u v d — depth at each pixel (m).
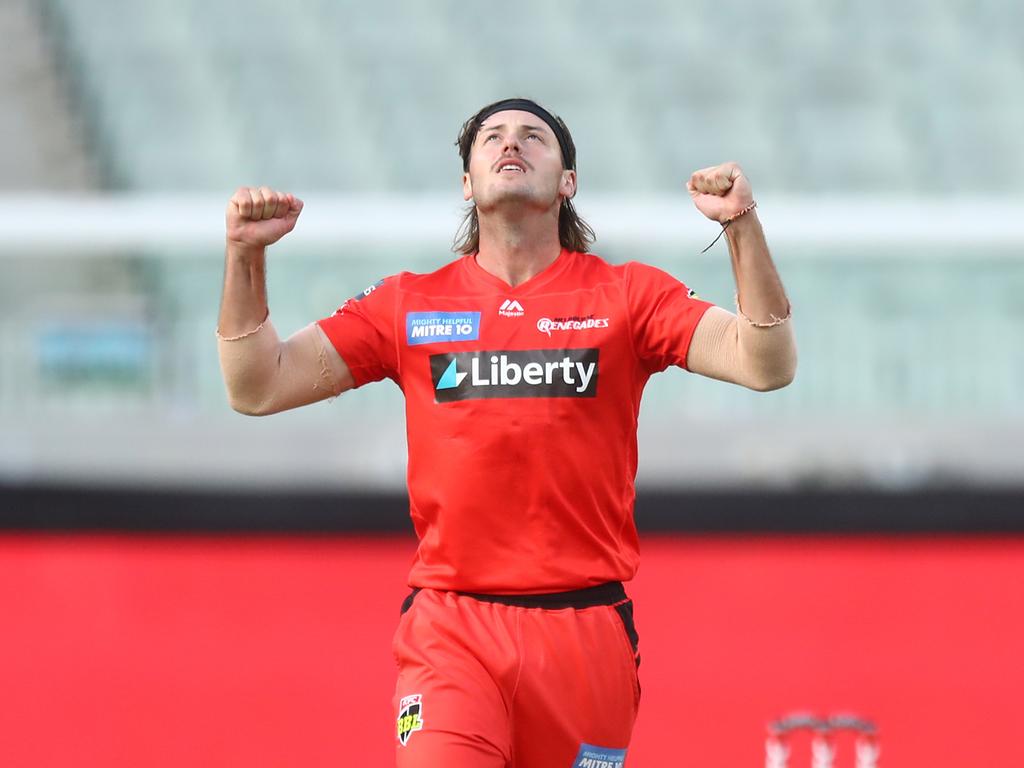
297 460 23.14
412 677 9.48
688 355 9.51
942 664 17.92
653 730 17.34
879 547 18.66
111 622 18.16
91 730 17.45
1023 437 22.80
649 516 19.06
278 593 18.41
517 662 9.36
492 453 9.45
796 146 43.50
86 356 23.52
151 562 18.53
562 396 9.46
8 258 23.44
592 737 9.57
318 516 19.00
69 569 18.39
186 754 17.36
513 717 9.45
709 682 17.70
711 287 22.88
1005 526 18.69
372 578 18.56
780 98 45.09
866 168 42.88
